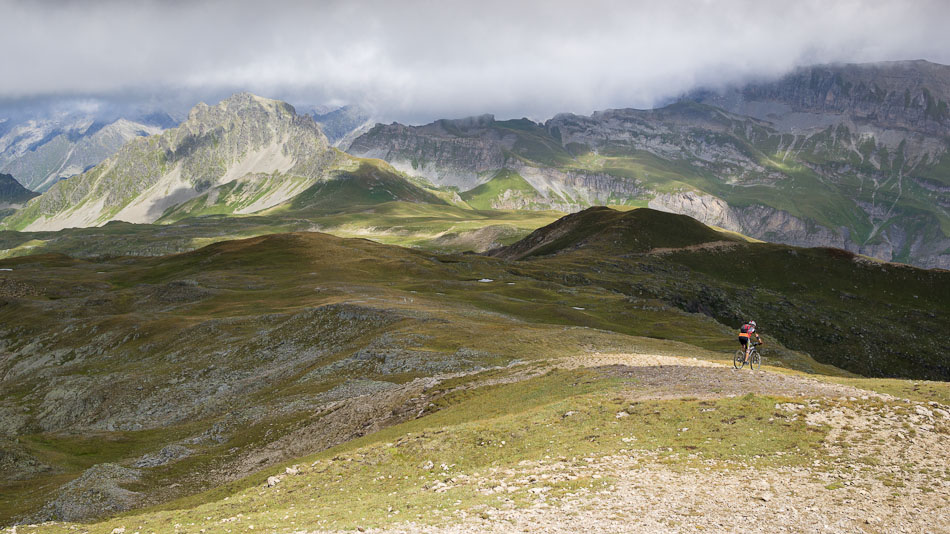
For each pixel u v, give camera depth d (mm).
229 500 33250
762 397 31359
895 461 23531
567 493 22969
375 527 21469
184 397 89188
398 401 56031
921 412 27828
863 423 27391
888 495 20781
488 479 26859
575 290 178625
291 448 54812
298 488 33125
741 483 22609
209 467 56219
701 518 19609
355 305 114688
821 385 34844
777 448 25891
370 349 86062
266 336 109125
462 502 23625
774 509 20109
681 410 31609
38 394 101375
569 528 19281
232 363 100938
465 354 77188
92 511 45375
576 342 82625
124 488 49781
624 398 35938
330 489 31703
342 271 185375
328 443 52406
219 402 83875
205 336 114938
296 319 113312
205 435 67000
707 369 43062
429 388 56531
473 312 115875
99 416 89125
